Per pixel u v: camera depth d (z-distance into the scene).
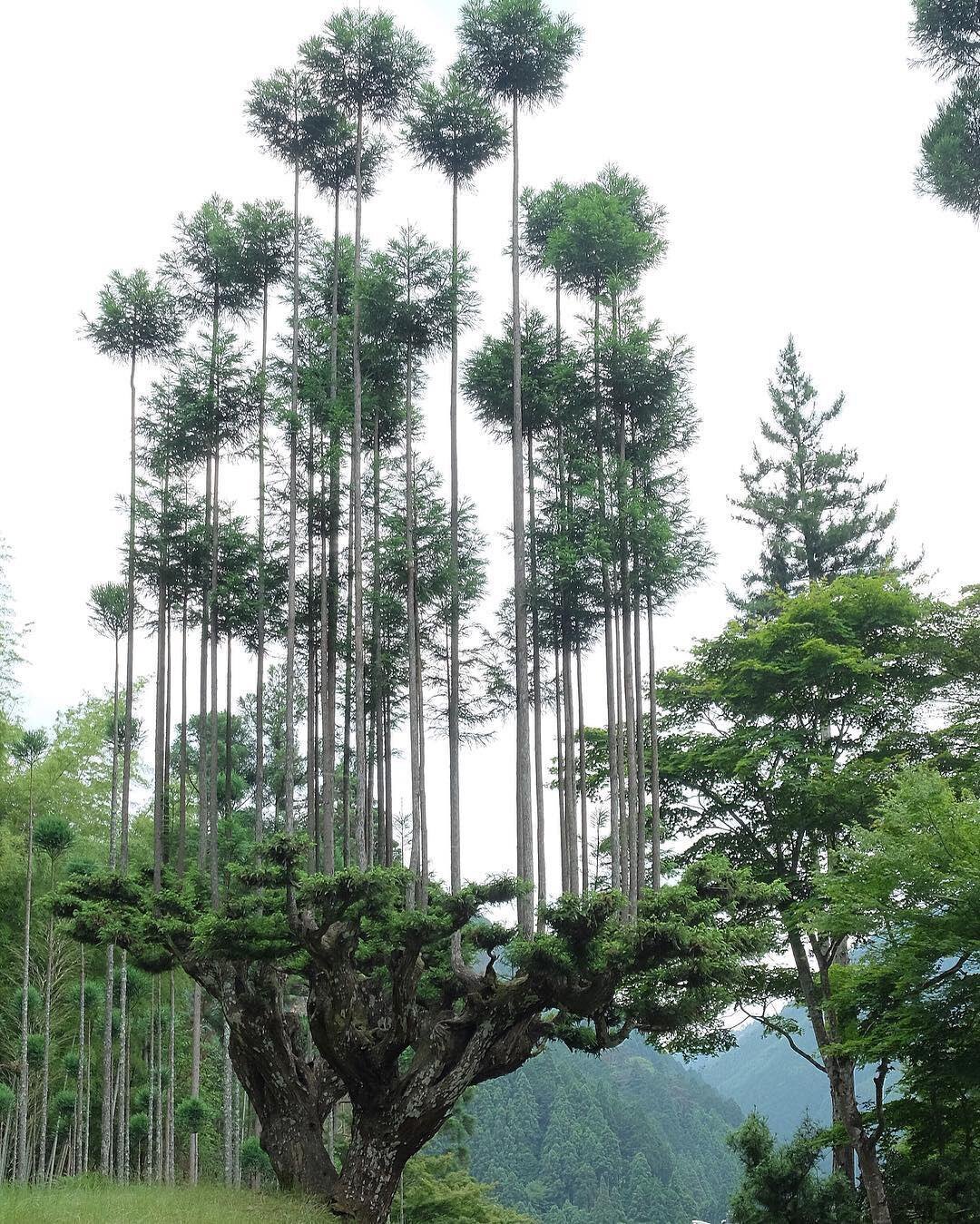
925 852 19.95
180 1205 17.78
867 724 30.03
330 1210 20.41
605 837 30.11
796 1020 30.00
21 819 34.19
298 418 26.09
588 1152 117.31
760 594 41.75
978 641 28.67
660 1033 24.16
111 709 39.41
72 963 36.53
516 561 24.16
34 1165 35.50
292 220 29.81
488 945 21.08
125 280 29.16
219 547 27.91
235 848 31.75
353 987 20.92
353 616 29.05
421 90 28.27
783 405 42.75
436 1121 21.12
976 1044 20.55
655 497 26.73
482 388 27.23
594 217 26.39
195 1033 31.78
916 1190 24.78
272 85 28.83
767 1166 26.88
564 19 27.28
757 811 30.25
